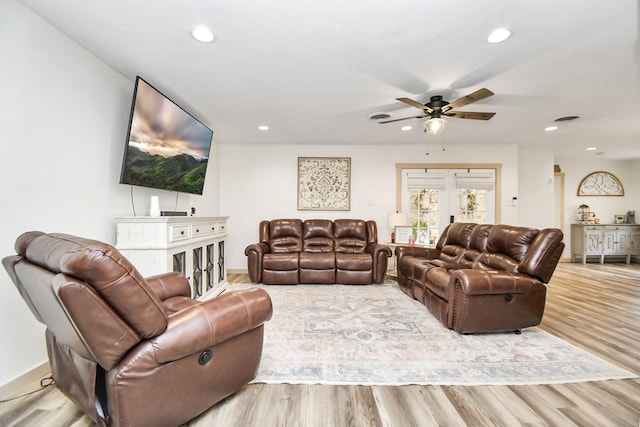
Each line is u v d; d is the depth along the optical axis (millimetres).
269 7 1702
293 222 4719
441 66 2398
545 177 5688
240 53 2221
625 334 2486
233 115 3650
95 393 1193
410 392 1663
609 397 1625
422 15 1771
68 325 1107
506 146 5262
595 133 4465
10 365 1663
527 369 1900
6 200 1665
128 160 2375
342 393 1647
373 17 1792
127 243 2434
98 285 1045
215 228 3619
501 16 1782
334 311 3004
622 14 1758
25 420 1423
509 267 2568
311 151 5262
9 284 1664
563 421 1431
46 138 1897
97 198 2338
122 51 2209
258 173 5258
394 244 4559
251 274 4176
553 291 3924
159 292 1952
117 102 2539
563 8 1710
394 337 2371
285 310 3033
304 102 3207
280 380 1755
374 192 5270
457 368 1906
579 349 2189
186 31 1949
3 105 1641
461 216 5250
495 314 2357
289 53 2215
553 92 2914
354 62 2342
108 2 1676
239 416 1454
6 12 1648
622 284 4332
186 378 1300
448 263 3412
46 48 1877
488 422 1423
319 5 1686
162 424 1247
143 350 1176
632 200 6742
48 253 1122
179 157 3080
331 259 4160
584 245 6336
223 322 1379
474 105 3273
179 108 2938
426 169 5266
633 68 2416
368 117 3715
